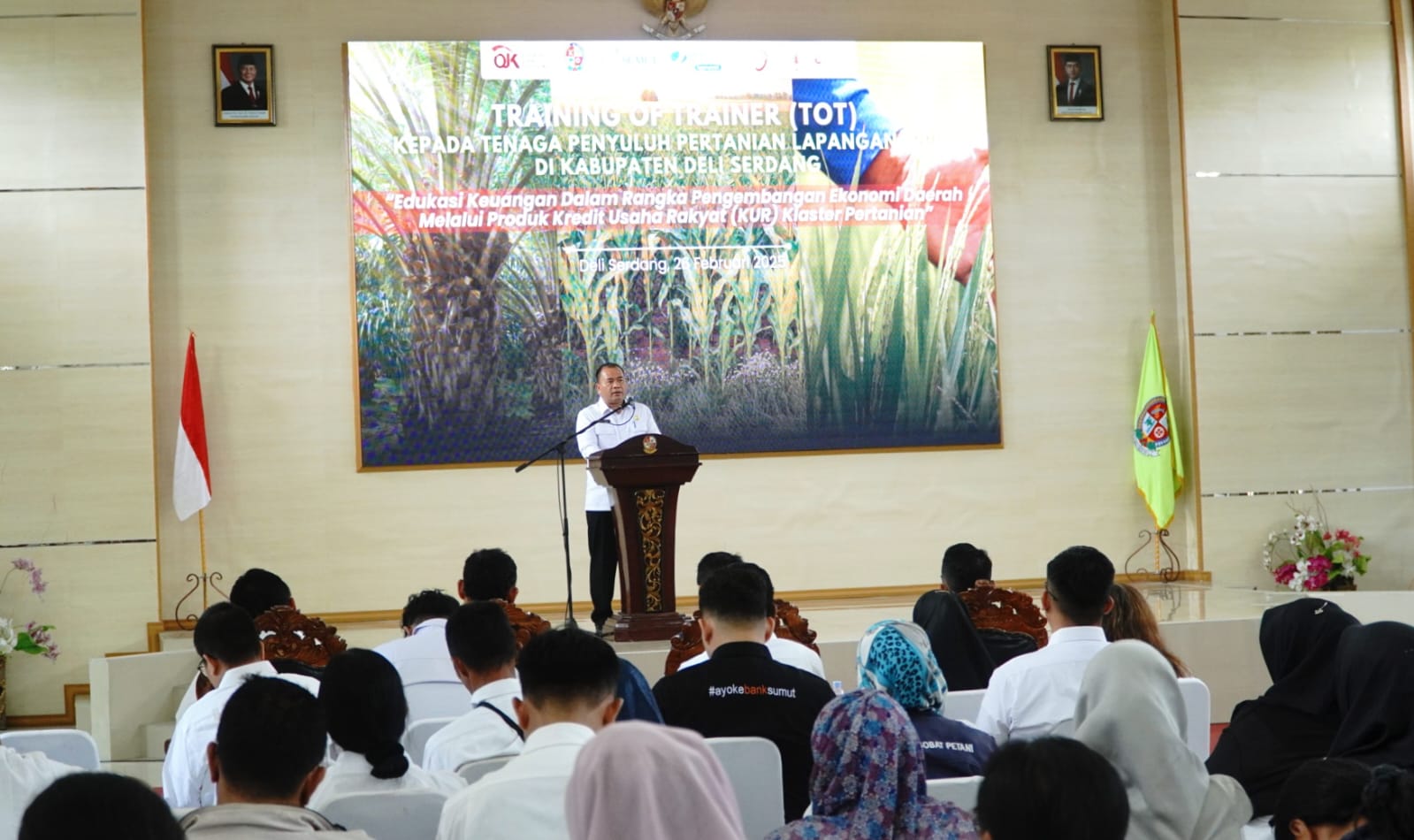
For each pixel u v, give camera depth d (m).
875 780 2.01
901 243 10.12
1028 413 10.25
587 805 1.46
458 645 3.38
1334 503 10.31
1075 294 10.35
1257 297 10.33
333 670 2.82
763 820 2.97
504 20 9.83
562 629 2.49
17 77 9.18
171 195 9.46
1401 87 10.56
